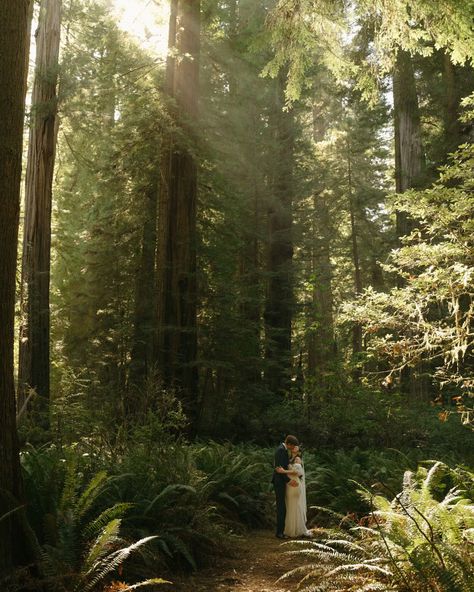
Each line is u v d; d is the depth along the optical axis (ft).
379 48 29.01
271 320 76.59
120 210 60.75
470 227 24.48
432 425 46.57
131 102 51.85
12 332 17.06
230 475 32.14
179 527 22.72
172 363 51.06
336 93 69.62
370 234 106.11
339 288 114.32
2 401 16.74
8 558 16.40
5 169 16.65
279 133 79.20
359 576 16.74
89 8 64.54
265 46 30.81
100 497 21.80
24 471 20.18
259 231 76.48
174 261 52.85
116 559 16.63
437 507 17.75
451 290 25.00
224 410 59.11
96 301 67.15
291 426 52.65
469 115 27.96
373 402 47.21
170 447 29.81
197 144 52.42
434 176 59.47
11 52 16.78
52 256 74.79
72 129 61.21
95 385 56.34
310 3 27.81
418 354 26.81
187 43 53.62
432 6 25.63
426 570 15.62
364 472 34.73
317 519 30.99
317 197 104.53
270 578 21.76
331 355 56.59
